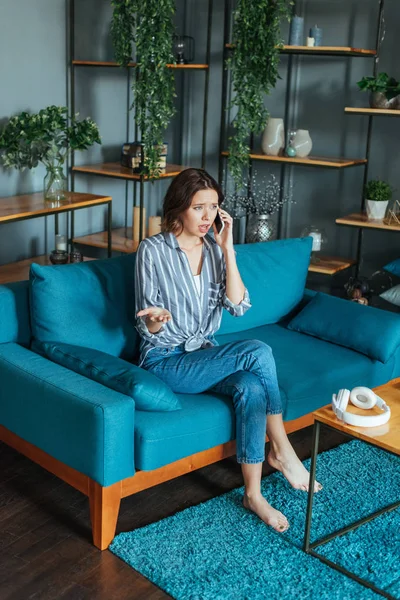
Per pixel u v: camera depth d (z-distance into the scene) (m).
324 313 3.21
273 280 3.29
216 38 4.81
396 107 3.97
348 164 4.16
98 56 4.54
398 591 2.18
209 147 5.01
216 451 2.60
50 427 2.40
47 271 2.63
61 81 4.32
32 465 2.84
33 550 2.34
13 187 4.11
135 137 4.60
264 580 2.21
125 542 2.36
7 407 2.59
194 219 2.55
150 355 2.63
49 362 2.55
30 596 2.13
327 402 2.87
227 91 4.82
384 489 2.73
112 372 2.42
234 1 4.69
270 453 2.64
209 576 2.21
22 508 2.56
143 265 2.57
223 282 2.71
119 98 4.75
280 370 2.84
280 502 2.61
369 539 2.42
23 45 4.04
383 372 3.11
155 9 3.79
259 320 3.27
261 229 4.46
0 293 2.67
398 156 4.35
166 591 2.17
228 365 2.53
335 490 2.71
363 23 4.30
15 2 3.94
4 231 4.17
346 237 4.63
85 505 2.60
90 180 4.69
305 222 4.76
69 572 2.24
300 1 4.46
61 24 4.24
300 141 4.33
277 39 3.97
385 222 4.04
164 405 2.39
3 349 2.64
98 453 2.24
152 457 2.32
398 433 2.19
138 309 2.60
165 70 3.96
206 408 2.48
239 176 4.32
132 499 2.63
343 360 2.99
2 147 3.83
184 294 2.60
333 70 4.45
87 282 2.71
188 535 2.41
